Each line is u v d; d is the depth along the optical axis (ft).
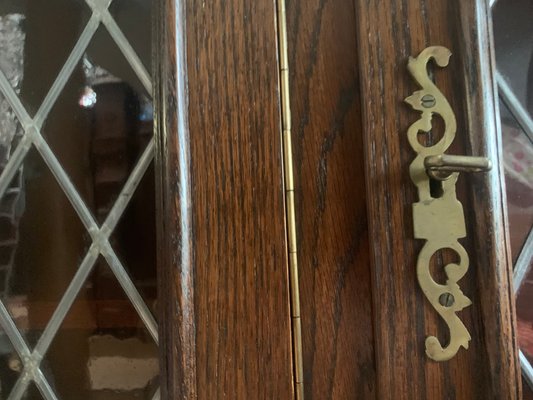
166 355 1.03
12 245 1.37
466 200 1.01
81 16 1.32
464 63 1.01
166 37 1.05
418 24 1.03
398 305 1.00
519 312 1.20
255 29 1.07
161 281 1.07
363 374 1.04
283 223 1.05
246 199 1.05
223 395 1.02
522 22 1.24
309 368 1.04
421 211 1.00
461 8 1.02
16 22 1.37
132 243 1.27
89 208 1.31
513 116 1.24
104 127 1.30
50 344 1.34
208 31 1.07
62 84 1.34
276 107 1.06
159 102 1.10
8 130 1.38
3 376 1.37
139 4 1.26
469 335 0.99
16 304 1.37
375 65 1.03
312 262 1.06
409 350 0.99
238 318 1.03
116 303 1.29
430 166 0.95
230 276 1.04
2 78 1.38
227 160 1.05
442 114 1.02
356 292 1.05
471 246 1.00
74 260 1.33
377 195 1.01
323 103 1.08
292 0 1.09
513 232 1.22
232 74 1.06
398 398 0.98
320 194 1.07
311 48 1.08
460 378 0.98
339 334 1.05
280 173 1.05
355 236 1.06
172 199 1.03
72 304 1.32
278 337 1.03
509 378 0.96
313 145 1.07
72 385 1.31
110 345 1.29
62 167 1.34
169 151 1.04
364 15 1.04
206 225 1.05
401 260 1.01
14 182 1.37
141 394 1.26
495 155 1.01
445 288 0.99
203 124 1.06
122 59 1.28
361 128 1.06
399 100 1.03
